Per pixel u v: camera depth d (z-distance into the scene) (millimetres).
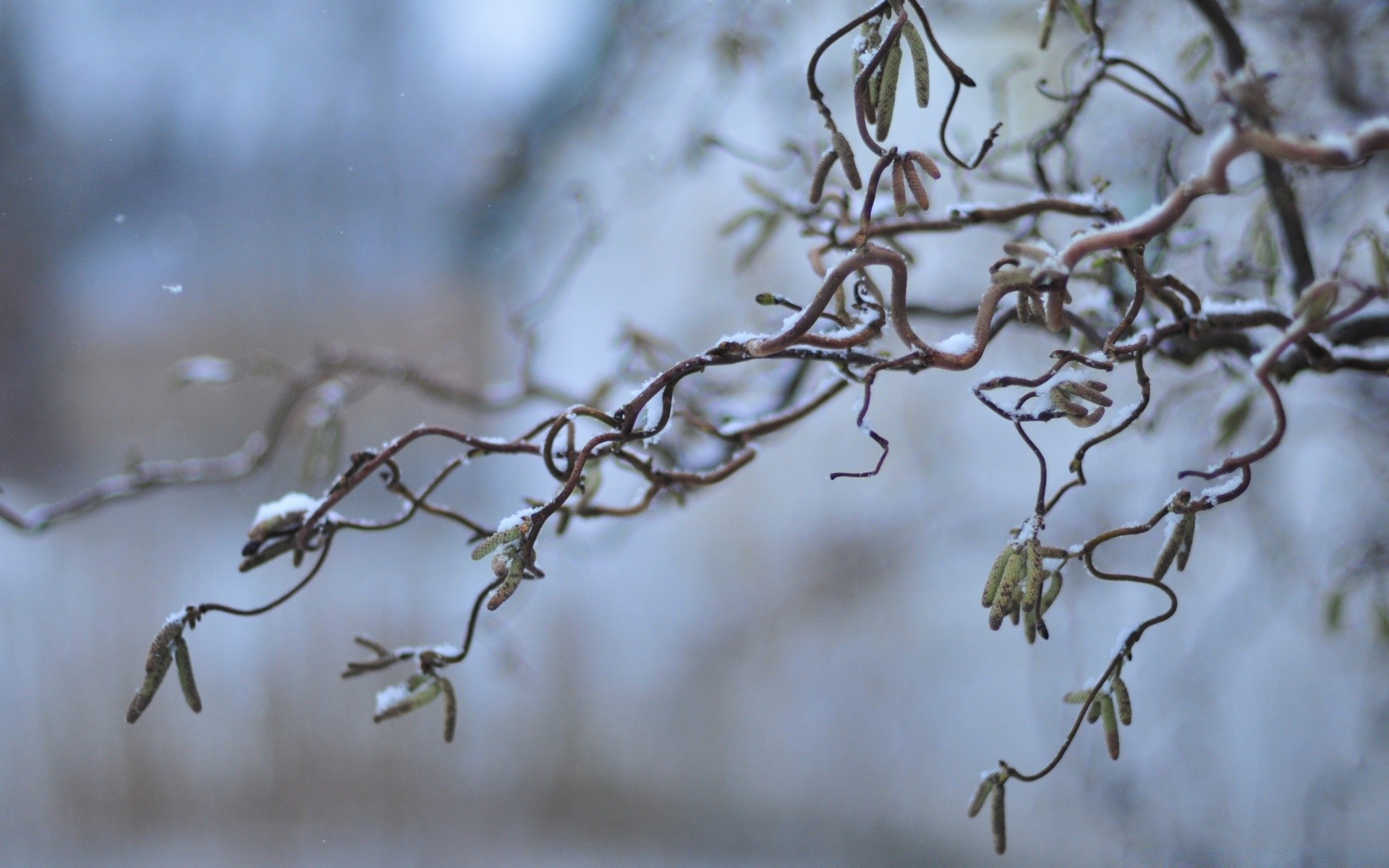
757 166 2242
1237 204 1659
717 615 3627
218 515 4008
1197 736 2271
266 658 3637
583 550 2008
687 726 3658
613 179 2559
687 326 3297
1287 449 2160
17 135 4871
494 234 2912
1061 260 1204
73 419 4977
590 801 3658
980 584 3209
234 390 4828
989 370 2477
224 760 3564
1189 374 1556
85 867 3320
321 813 3549
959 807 3271
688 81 2230
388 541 3846
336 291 4336
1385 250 1229
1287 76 1636
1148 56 1796
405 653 1274
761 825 3500
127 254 4898
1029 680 2879
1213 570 2508
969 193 1432
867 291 1285
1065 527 2396
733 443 1343
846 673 3434
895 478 3160
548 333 3578
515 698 3746
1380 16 1606
